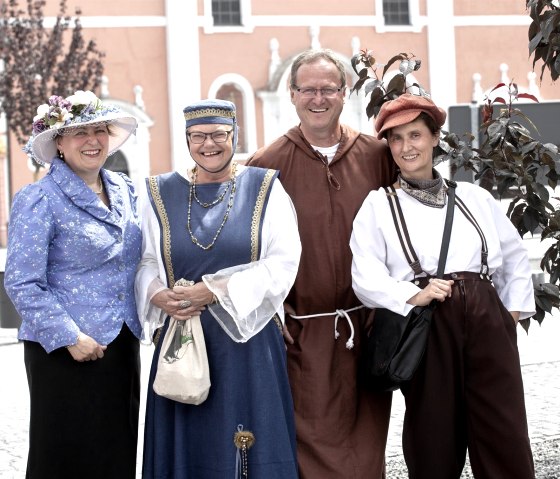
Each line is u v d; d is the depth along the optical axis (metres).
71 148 4.64
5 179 30.48
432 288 4.64
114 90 28.12
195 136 4.75
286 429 4.72
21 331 4.65
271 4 29.06
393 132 4.84
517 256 4.98
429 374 4.70
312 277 5.13
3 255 24.73
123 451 4.64
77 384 4.55
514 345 4.76
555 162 5.81
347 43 29.83
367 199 4.93
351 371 5.13
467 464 6.65
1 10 24.84
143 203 4.93
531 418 7.86
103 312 4.61
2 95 24.86
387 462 6.84
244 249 4.75
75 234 4.58
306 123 5.16
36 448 4.56
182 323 4.71
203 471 4.71
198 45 28.50
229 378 4.68
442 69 30.48
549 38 5.46
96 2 27.86
